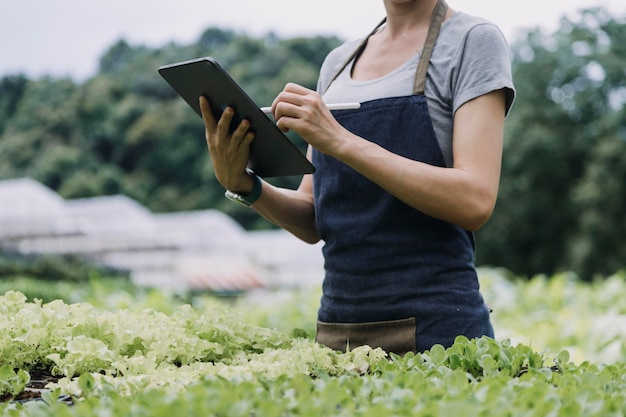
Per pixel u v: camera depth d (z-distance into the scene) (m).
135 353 1.59
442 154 1.82
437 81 1.83
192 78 1.71
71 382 1.31
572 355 3.89
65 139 37.62
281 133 1.72
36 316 1.70
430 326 1.77
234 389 1.14
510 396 1.11
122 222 24.89
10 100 39.56
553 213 22.08
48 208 24.98
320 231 1.95
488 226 22.39
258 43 36.69
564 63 22.61
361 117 1.87
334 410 1.06
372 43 2.04
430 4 1.94
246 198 1.97
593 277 20.70
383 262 1.81
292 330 2.05
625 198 20.62
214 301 5.48
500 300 6.08
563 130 22.20
